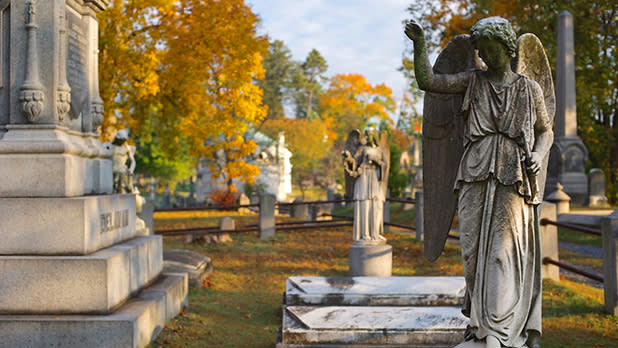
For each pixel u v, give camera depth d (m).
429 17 27.81
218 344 6.08
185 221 22.03
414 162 70.19
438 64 3.94
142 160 53.12
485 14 25.16
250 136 50.25
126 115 19.86
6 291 5.46
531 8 24.59
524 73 3.71
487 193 3.47
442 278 6.83
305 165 59.88
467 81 3.64
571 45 23.58
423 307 5.71
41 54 6.16
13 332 5.19
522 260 3.41
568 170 24.03
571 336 6.11
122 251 6.05
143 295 6.49
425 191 4.16
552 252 9.36
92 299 5.46
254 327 6.85
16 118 6.13
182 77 19.61
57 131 6.12
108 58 17.94
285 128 58.34
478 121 3.50
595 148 27.81
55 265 5.47
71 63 6.73
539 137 3.60
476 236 3.52
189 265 9.53
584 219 17.05
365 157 10.70
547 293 8.14
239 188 45.75
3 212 5.69
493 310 3.36
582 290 8.79
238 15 19.66
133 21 17.50
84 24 7.18
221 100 21.02
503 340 3.33
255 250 14.20
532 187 3.41
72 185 6.00
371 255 10.41
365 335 4.96
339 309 5.62
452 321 5.16
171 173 54.03
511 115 3.44
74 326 5.21
